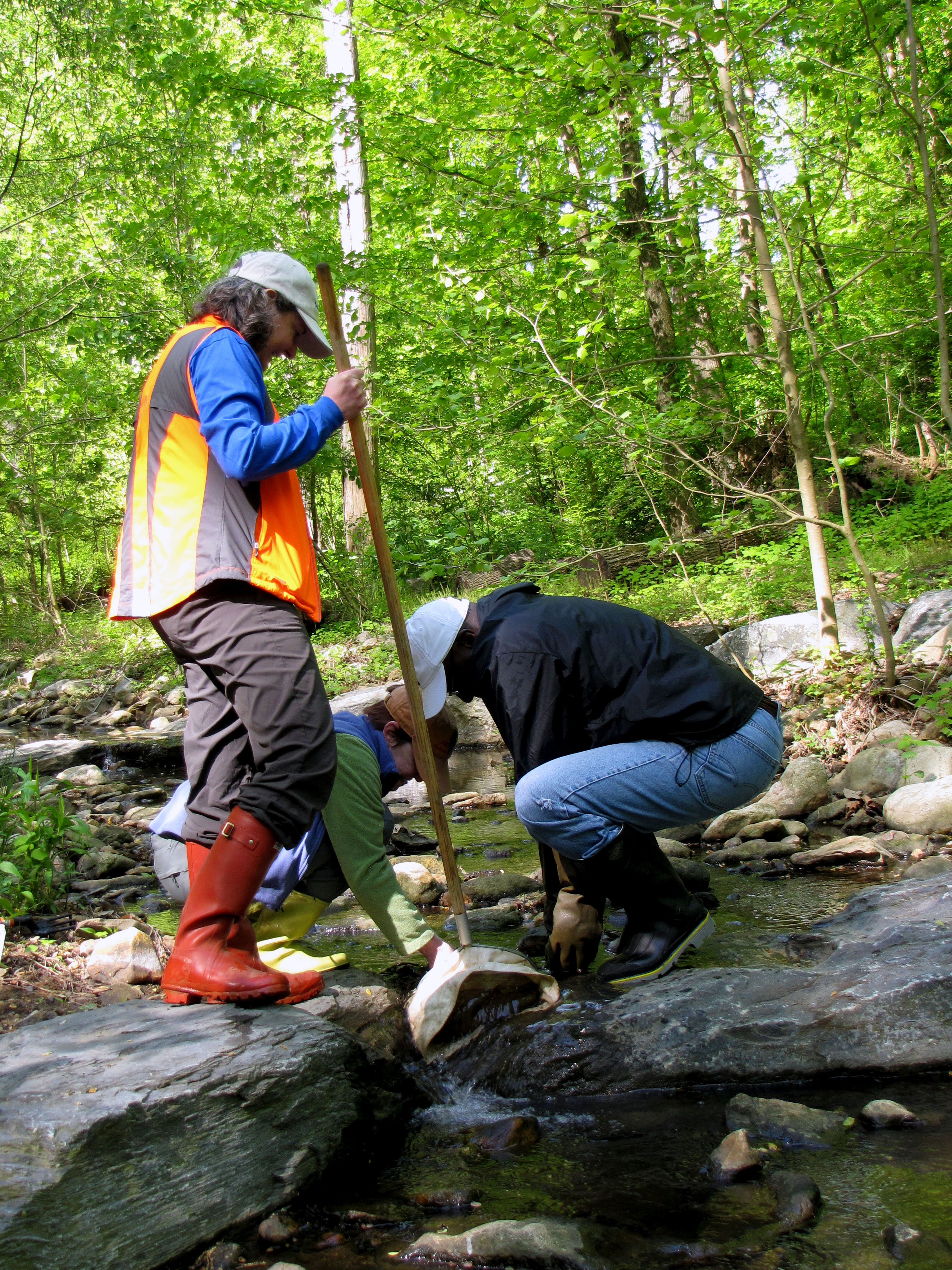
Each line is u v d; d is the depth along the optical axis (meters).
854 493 10.91
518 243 7.10
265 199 9.77
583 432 5.75
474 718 7.86
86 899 3.71
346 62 10.52
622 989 2.58
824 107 6.08
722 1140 1.99
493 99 7.10
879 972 2.40
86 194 10.51
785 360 5.56
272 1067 1.94
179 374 2.25
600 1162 1.95
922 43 5.88
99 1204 1.63
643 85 5.57
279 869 2.61
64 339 10.48
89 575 19.72
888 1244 1.57
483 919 3.40
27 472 14.27
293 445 2.16
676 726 2.56
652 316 9.88
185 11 9.94
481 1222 1.77
